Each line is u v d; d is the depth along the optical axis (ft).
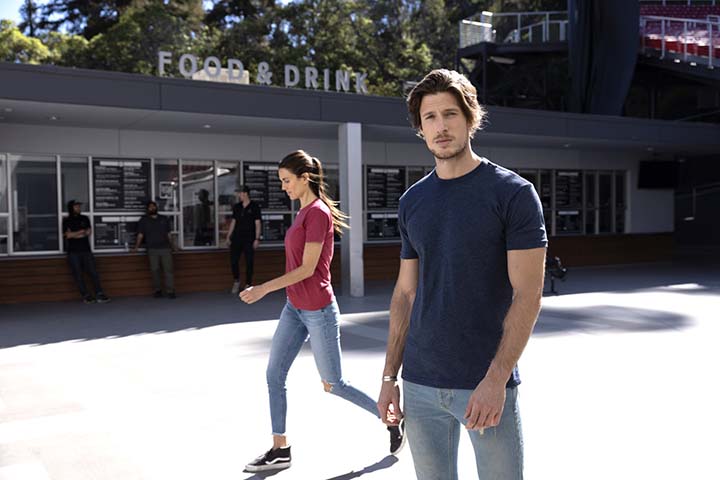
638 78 85.40
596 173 62.39
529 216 6.65
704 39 81.56
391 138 49.21
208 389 18.92
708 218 84.33
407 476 12.52
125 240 43.34
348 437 14.69
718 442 13.97
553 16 93.76
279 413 12.89
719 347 23.90
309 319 12.66
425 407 7.28
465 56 90.12
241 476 12.62
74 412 16.83
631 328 27.99
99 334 28.30
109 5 176.76
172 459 13.52
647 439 14.20
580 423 15.30
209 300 39.78
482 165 7.06
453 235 6.89
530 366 21.01
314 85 44.24
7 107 33.68
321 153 49.34
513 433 6.91
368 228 51.80
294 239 12.59
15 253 40.42
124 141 43.06
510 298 7.01
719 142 55.72
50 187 41.27
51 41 163.02
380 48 146.10
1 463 13.42
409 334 7.43
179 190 44.96
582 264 60.13
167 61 39.78
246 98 36.55
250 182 47.11
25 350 24.97
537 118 46.78
